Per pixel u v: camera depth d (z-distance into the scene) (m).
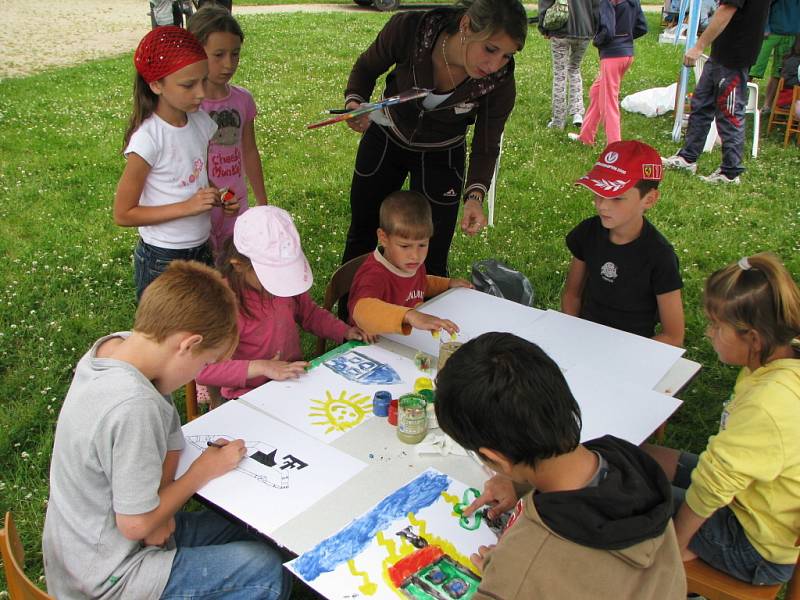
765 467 1.75
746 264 1.90
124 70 10.97
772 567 1.90
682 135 8.20
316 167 6.88
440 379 1.38
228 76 3.31
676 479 2.34
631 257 2.99
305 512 1.70
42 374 3.67
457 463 1.89
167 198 2.95
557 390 1.31
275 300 2.71
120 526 1.66
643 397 2.18
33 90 9.47
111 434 1.62
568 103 8.52
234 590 1.78
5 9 17.09
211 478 1.79
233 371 2.32
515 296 3.62
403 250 2.85
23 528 2.75
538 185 6.57
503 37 2.65
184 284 1.75
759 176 7.06
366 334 2.58
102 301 4.42
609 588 1.24
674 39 14.12
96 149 7.21
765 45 8.44
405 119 3.32
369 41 13.29
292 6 19.50
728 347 1.95
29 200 5.91
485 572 1.31
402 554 1.58
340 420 2.06
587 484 1.32
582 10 7.60
